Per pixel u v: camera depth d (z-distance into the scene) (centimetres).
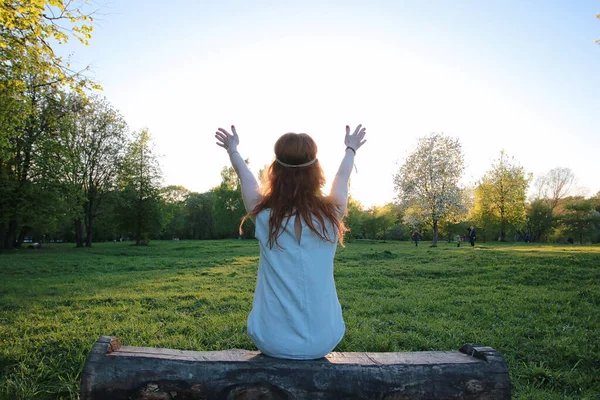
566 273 1200
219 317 663
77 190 3009
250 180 221
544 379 427
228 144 235
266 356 207
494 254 1825
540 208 5719
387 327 615
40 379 406
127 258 2203
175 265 1780
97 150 3497
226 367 191
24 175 2712
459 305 811
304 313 198
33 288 1059
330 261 207
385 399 191
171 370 190
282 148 207
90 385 189
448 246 3309
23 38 921
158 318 670
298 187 202
